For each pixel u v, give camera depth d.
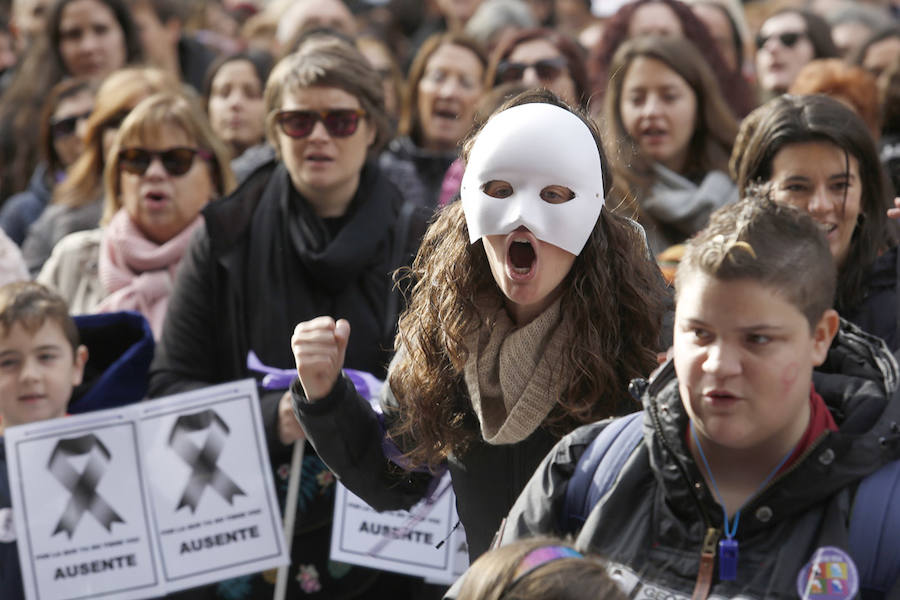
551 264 4.41
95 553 6.52
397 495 5.11
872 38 10.97
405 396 4.80
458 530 6.23
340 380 4.77
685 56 8.20
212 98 10.73
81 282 8.14
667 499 3.63
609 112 8.39
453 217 4.80
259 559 6.46
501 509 4.80
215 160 8.16
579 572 3.10
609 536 3.70
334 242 6.71
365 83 6.95
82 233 8.35
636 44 8.33
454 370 4.70
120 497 6.54
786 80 10.92
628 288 4.67
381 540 6.32
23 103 11.66
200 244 6.82
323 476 6.55
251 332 6.67
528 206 4.34
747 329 3.35
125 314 7.33
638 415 3.97
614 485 3.75
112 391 7.14
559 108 4.52
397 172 10.06
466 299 4.65
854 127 5.63
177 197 7.90
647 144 8.20
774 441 3.52
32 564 6.51
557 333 4.59
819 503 3.48
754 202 3.53
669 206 7.95
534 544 3.26
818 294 3.41
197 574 6.47
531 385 4.54
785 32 10.90
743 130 6.00
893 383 3.69
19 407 6.77
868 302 5.63
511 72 9.75
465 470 4.86
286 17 12.93
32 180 10.90
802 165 5.62
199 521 6.48
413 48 14.85
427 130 10.34
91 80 10.57
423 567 6.25
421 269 4.99
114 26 11.57
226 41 14.60
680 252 7.05
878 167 5.71
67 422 6.60
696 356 3.43
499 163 4.38
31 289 6.92
